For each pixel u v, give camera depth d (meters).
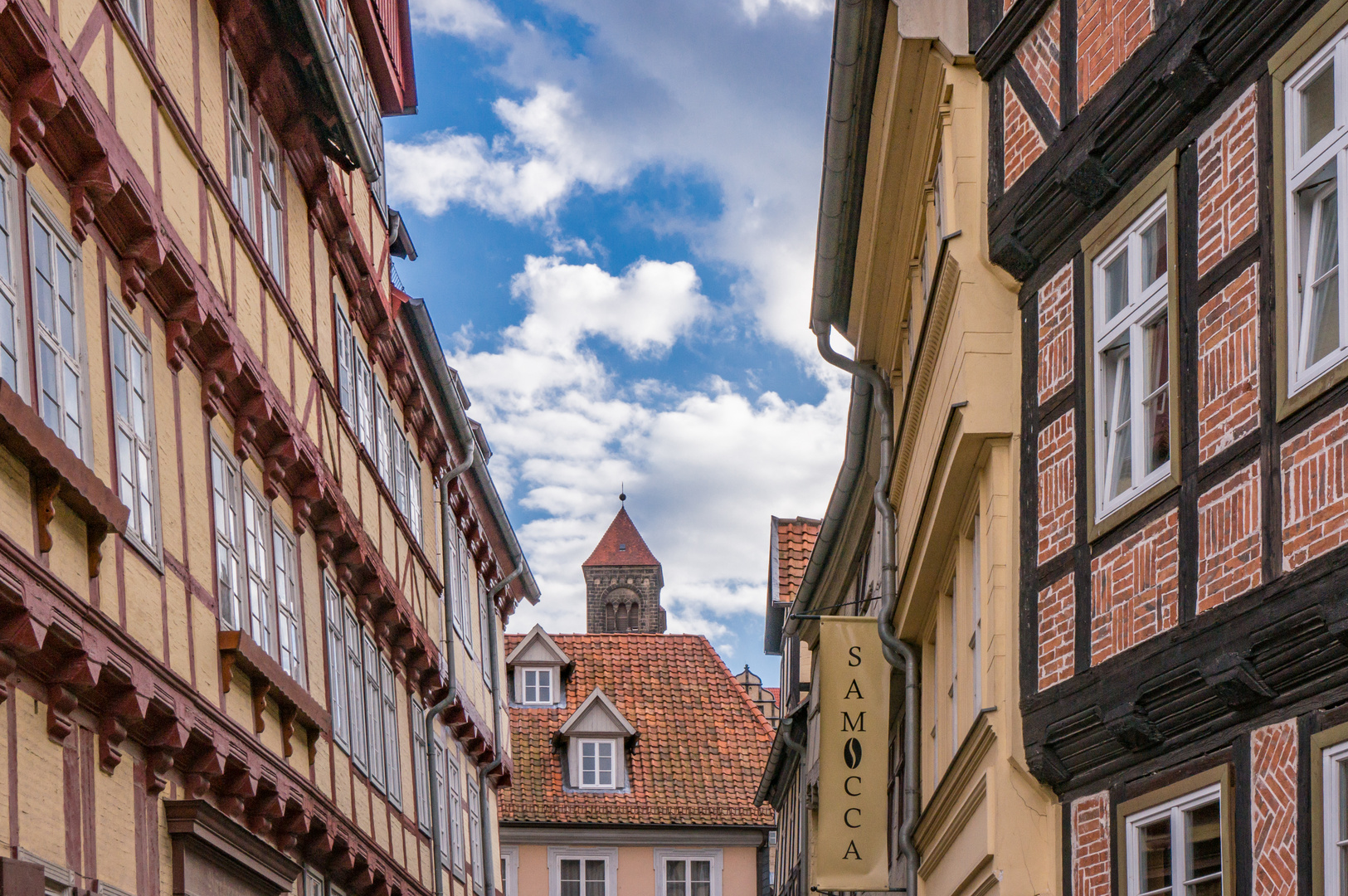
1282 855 6.92
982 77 10.84
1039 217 9.77
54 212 8.62
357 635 16.56
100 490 8.30
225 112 12.40
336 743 14.93
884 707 15.60
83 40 9.10
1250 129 7.47
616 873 37.59
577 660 41.97
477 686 24.95
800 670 30.78
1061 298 9.62
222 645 11.00
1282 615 6.88
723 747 40.00
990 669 10.37
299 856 13.55
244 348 11.87
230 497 11.90
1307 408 6.82
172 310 10.62
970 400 10.40
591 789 38.44
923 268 13.70
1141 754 8.40
